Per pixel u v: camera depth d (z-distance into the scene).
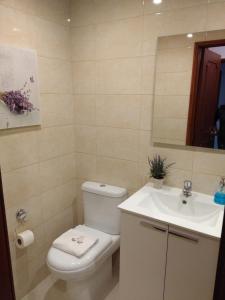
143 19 1.68
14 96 1.59
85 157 2.20
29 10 1.64
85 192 2.05
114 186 2.05
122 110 1.90
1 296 1.24
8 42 1.53
